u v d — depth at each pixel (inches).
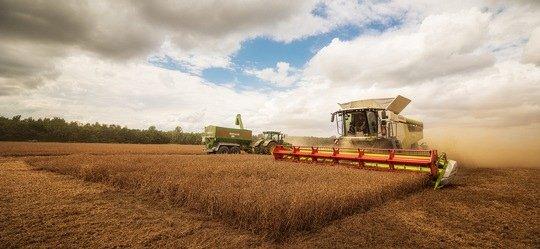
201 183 271.6
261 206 182.7
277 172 361.4
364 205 236.2
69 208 234.1
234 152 1000.9
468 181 399.9
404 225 194.2
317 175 328.8
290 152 541.6
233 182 286.8
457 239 169.5
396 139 513.7
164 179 304.0
